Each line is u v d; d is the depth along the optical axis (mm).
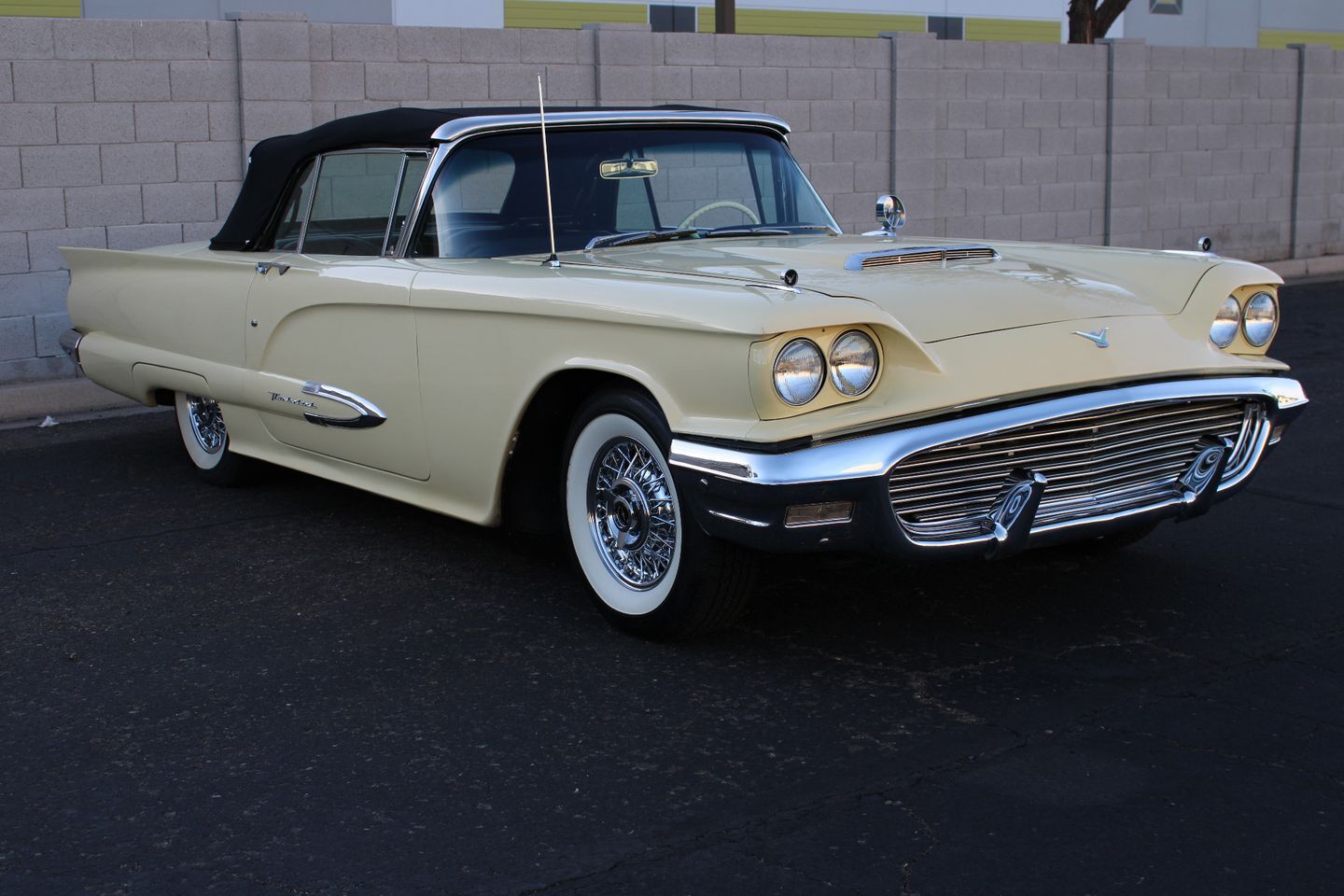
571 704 3717
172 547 5309
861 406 3541
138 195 8602
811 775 3258
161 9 14562
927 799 3121
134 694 3850
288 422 5367
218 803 3189
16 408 7949
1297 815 3012
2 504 6008
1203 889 2723
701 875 2816
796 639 4160
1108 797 3109
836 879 2791
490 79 9797
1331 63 14695
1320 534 5137
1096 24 14438
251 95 8836
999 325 3797
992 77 12320
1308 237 14984
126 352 6285
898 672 3887
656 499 4012
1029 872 2801
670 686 3822
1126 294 4191
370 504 5938
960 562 3725
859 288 3918
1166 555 4922
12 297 8266
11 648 4234
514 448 4383
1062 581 4652
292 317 5145
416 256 4836
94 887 2828
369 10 16000
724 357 3533
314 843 2992
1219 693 3686
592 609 4500
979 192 12453
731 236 5168
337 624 4398
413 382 4648
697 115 5293
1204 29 25641
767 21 19969
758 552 3900
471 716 3652
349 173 5156
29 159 8211
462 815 3105
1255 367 4125
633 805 3133
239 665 4062
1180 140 13703
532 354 4156
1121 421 3818
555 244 4859
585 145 5027
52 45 8203
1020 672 3863
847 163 11555
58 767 3393
